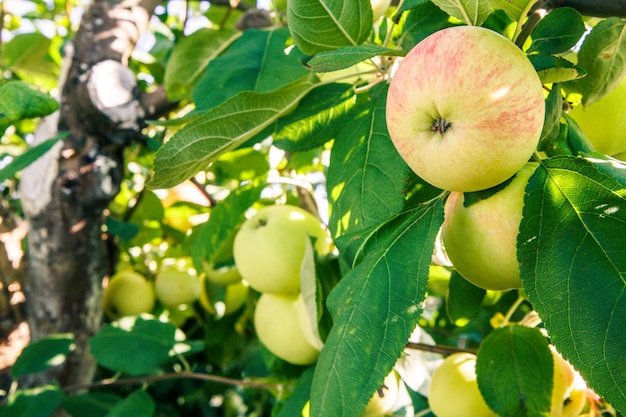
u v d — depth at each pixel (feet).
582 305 0.93
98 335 2.12
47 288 2.37
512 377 1.37
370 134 1.25
